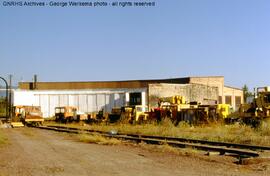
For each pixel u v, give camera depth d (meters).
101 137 28.95
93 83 103.69
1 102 105.62
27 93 84.94
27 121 59.81
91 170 14.41
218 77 91.50
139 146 23.98
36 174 13.67
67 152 20.67
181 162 16.58
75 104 89.25
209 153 19.47
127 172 13.89
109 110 86.31
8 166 15.65
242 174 13.44
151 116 53.53
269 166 15.08
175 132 34.97
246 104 41.84
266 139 26.00
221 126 39.97
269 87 40.12
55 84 104.69
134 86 99.94
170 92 78.88
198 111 47.16
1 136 30.52
